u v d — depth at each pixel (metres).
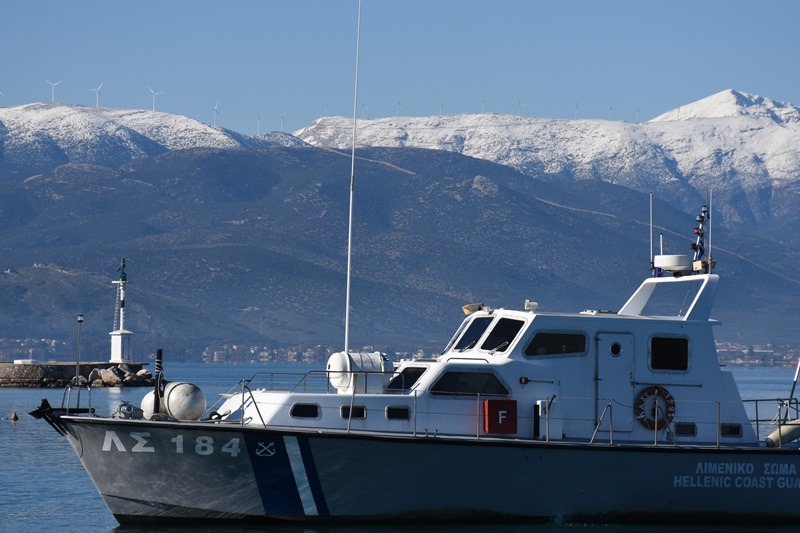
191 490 70.19
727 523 73.81
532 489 70.94
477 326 76.12
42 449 133.25
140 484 70.31
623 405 73.00
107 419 69.44
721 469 73.25
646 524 72.94
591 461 71.44
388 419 70.31
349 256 80.19
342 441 69.00
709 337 75.12
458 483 70.38
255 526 71.19
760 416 89.88
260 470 69.56
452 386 71.25
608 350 73.31
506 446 70.12
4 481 104.88
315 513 70.44
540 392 71.94
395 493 70.31
